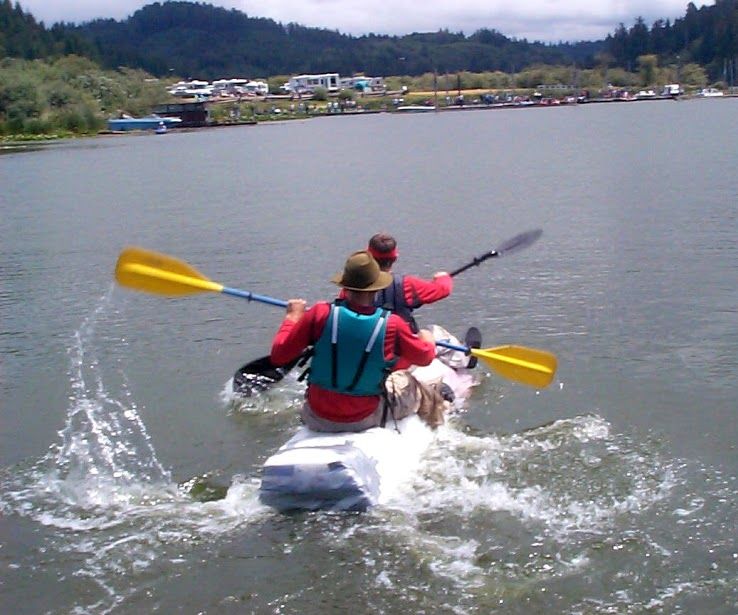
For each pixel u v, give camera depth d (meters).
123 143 60.47
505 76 177.12
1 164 39.03
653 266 10.84
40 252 13.95
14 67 99.25
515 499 5.10
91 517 5.11
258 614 4.14
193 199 21.05
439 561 4.50
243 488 5.41
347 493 5.03
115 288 10.87
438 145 40.53
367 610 4.13
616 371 7.21
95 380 7.47
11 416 6.70
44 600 4.31
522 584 4.27
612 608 4.06
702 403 6.43
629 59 179.38
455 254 12.46
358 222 15.86
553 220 14.93
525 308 9.24
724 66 153.50
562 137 42.00
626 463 5.50
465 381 7.04
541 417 6.34
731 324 8.28
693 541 4.58
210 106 137.38
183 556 4.66
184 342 8.48
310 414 5.62
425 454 5.72
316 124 93.19
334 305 5.45
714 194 16.89
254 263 12.29
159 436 6.28
